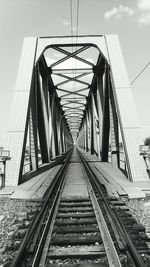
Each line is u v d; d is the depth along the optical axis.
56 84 24.42
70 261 3.62
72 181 10.59
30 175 11.93
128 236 3.89
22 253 3.48
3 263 3.54
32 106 13.38
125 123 11.45
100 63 17.86
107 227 4.50
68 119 60.84
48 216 5.23
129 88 12.48
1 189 9.16
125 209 6.13
